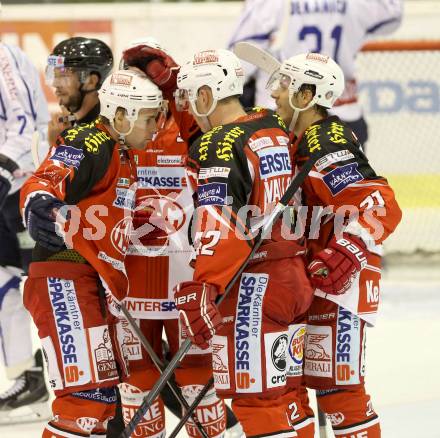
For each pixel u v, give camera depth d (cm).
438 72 2897
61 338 1120
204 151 1079
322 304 1194
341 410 1202
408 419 1541
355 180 1148
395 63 2903
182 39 3069
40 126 1645
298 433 1176
